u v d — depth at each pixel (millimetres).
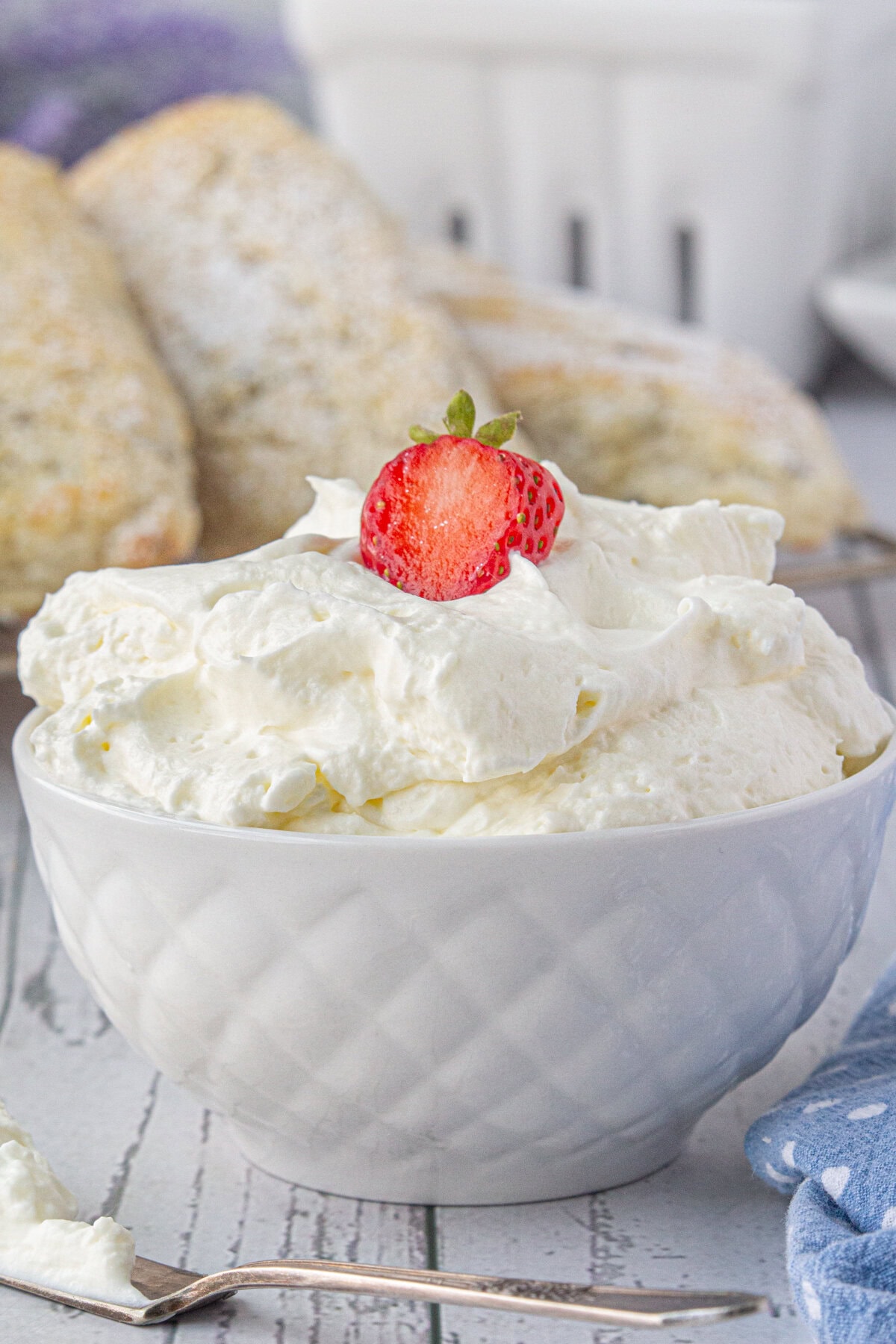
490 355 943
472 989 471
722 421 902
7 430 728
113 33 1582
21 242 843
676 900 471
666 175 1207
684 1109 498
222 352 882
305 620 489
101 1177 517
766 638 499
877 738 512
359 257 928
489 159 1260
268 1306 482
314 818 478
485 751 469
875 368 1472
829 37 1131
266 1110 494
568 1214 501
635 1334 474
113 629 508
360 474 843
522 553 505
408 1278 462
